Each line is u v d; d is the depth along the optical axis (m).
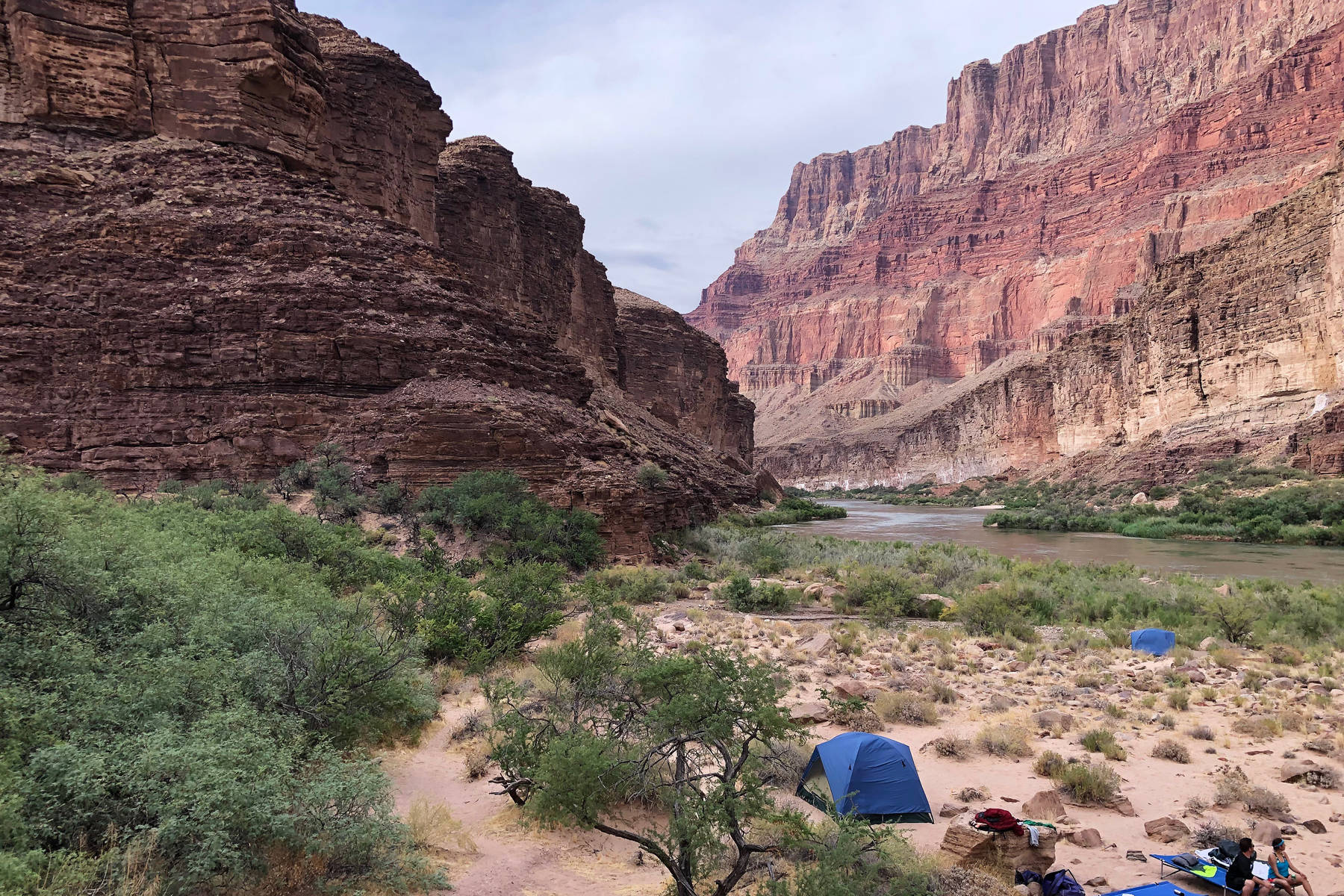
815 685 16.03
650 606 26.94
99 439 30.58
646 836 8.64
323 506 28.73
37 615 8.78
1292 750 12.52
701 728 7.65
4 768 6.26
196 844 6.47
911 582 31.17
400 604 16.23
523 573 18.88
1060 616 26.91
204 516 21.59
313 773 8.57
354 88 48.50
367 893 6.89
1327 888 7.90
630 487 35.84
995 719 14.25
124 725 7.50
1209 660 19.58
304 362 32.97
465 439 33.19
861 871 7.25
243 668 9.42
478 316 39.50
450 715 12.80
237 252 34.25
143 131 36.09
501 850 8.30
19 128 34.41
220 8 36.56
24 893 5.29
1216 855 8.27
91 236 32.75
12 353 30.56
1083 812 10.16
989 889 7.40
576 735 8.28
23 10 34.19
